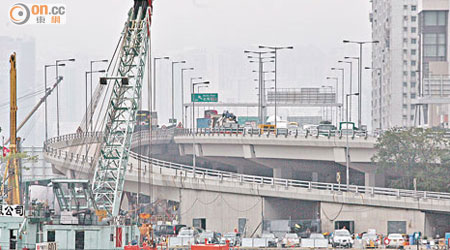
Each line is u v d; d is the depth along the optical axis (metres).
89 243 184.25
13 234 169.00
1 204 181.25
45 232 175.62
